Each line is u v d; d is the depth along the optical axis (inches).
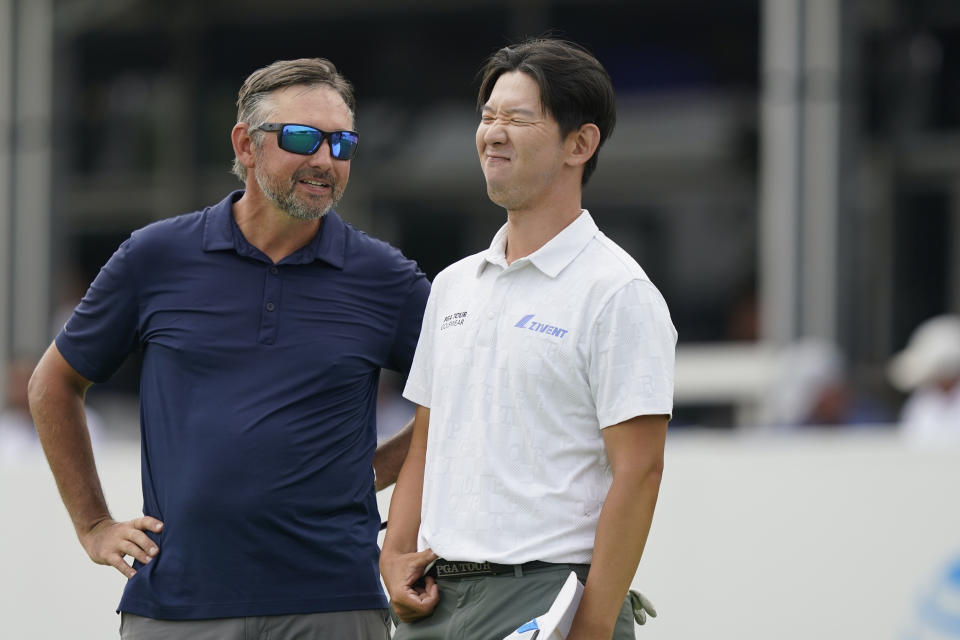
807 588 682.2
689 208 1603.1
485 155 373.7
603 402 359.9
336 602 415.2
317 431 417.1
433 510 373.7
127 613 417.4
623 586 355.6
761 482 692.1
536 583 358.9
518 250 378.9
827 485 683.4
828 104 1162.0
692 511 701.3
